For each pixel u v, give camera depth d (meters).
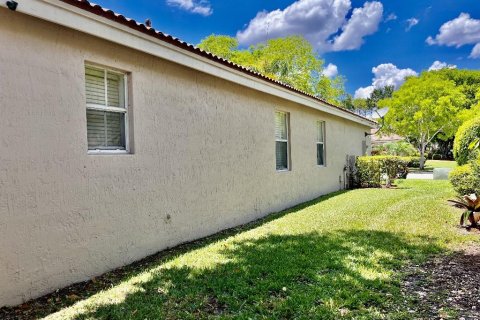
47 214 3.77
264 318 3.09
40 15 3.52
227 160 7.14
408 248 5.21
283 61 30.83
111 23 4.26
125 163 4.76
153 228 5.24
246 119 7.87
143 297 3.57
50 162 3.80
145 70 5.11
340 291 3.63
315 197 11.64
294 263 4.52
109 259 4.52
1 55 3.37
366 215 7.88
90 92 4.45
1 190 3.36
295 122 10.35
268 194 8.76
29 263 3.59
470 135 10.62
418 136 27.34
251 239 5.93
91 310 3.31
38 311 3.34
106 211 4.48
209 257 4.91
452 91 25.05
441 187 13.62
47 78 3.78
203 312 3.23
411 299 3.49
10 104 3.44
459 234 6.07
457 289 3.76
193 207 6.11
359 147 17.14
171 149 5.61
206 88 6.49
